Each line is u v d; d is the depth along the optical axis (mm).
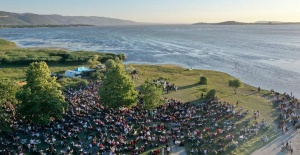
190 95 91875
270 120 71750
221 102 84312
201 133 62000
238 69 135625
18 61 140375
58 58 148875
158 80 108375
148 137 58375
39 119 58438
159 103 74562
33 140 55156
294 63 146625
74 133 59031
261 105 83062
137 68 134500
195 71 129250
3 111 60000
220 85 105062
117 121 64750
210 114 72500
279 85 106562
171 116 69062
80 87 94438
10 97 62469
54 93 62156
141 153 53844
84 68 116000
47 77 65875
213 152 54906
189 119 68188
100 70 119688
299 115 74688
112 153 51906
